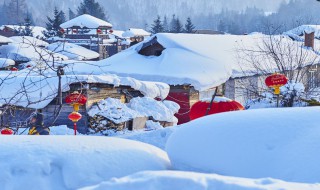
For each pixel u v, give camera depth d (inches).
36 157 138.4
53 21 2342.5
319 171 136.5
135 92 665.0
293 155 144.5
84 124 564.1
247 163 149.4
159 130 432.5
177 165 164.6
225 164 152.7
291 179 138.9
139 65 861.8
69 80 534.9
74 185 134.3
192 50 882.1
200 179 87.0
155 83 685.9
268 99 548.4
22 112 468.8
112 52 1876.2
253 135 155.6
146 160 153.7
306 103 509.4
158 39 909.8
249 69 835.4
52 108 550.3
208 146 159.6
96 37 1812.3
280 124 157.5
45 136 157.9
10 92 468.4
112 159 145.7
